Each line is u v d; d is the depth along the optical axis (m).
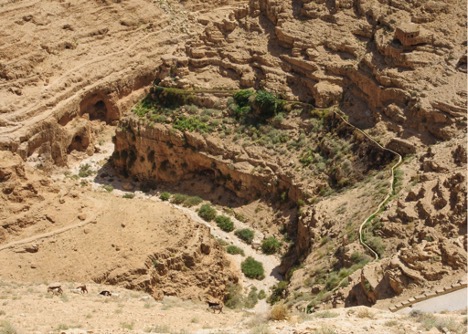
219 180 84.38
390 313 39.88
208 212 80.69
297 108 85.88
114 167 91.12
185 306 52.50
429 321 36.38
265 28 92.81
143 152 88.50
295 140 83.19
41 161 88.12
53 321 41.34
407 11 86.62
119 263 59.91
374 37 86.44
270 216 79.25
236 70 90.56
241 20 94.38
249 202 81.69
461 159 66.06
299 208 76.69
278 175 80.44
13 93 89.75
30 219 61.84
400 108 79.06
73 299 49.66
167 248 62.09
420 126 76.56
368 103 82.50
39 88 91.44
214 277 64.31
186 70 92.19
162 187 87.06
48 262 59.41
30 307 45.75
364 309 40.62
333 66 86.25
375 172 75.00
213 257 65.44
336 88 84.94
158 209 65.62
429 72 80.31
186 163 86.56
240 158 83.00
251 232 77.69
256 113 86.31
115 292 54.84
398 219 61.19
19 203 62.28
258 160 82.19
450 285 46.62
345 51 87.38
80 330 37.59
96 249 60.72
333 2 91.19
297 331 35.25
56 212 62.94
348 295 53.22
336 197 73.50
